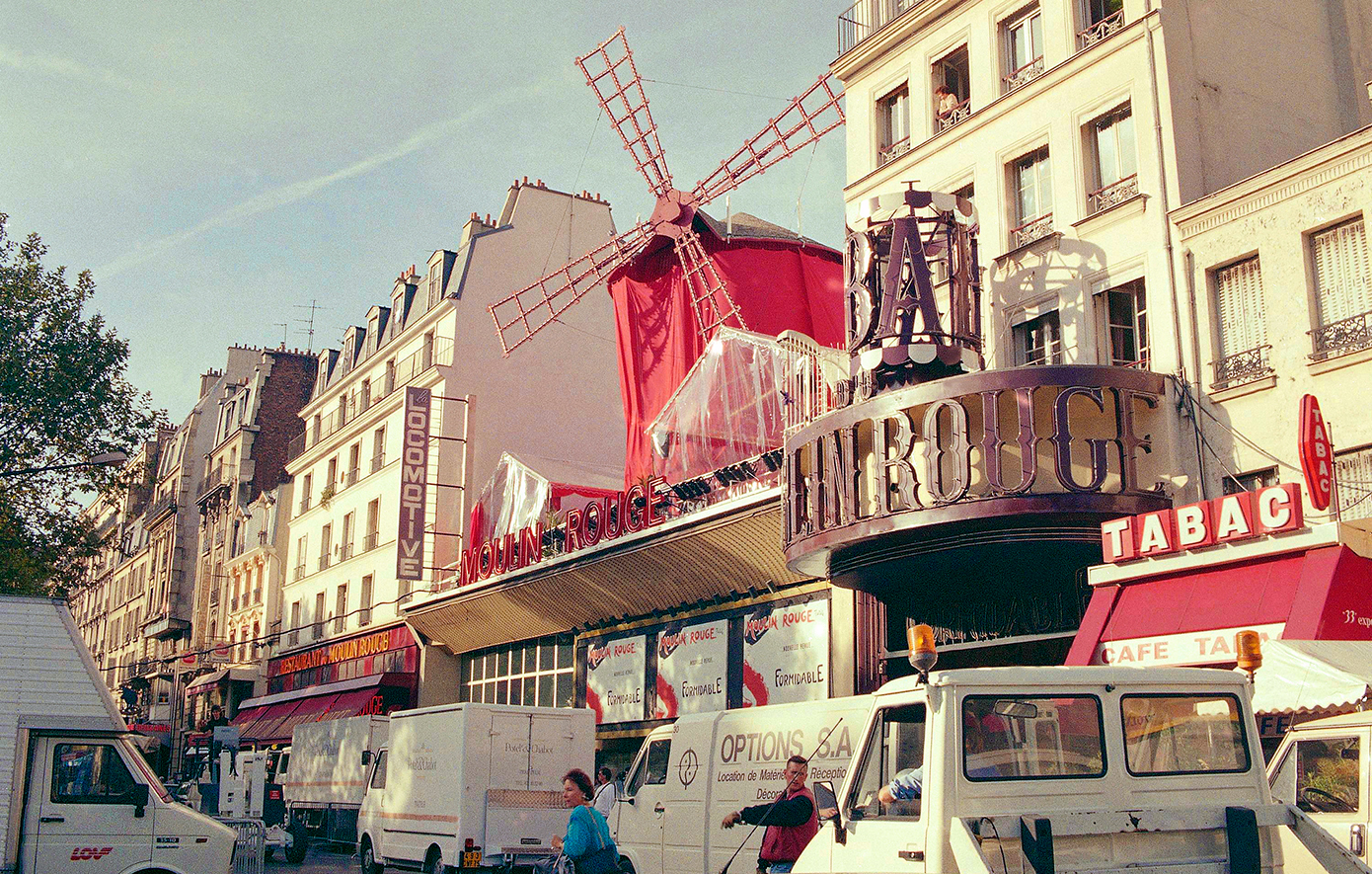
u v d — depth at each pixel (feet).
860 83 69.36
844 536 51.42
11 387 84.89
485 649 108.27
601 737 85.76
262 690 152.76
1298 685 30.40
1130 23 53.26
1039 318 56.34
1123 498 46.24
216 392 216.95
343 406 142.82
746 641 72.59
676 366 90.74
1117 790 20.22
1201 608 40.88
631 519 77.97
